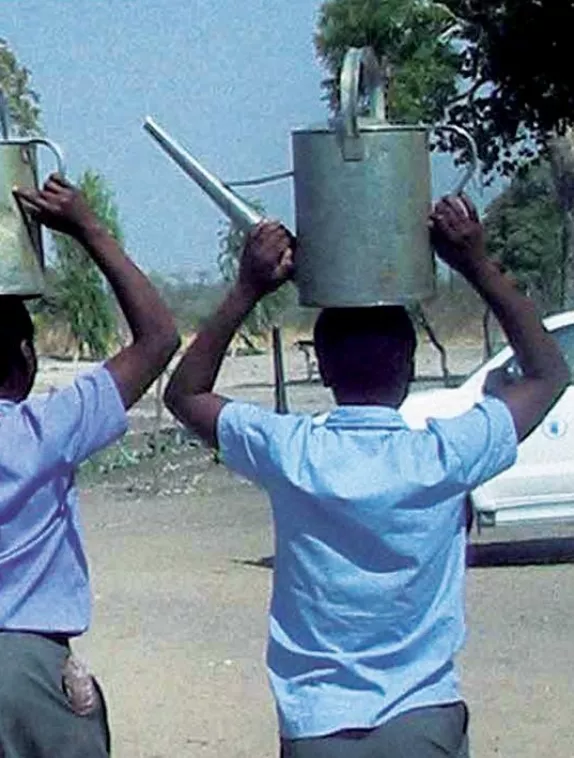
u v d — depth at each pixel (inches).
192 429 187.2
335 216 180.2
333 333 183.8
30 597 190.5
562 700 393.1
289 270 183.8
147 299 189.8
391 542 178.4
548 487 573.3
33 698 190.4
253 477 183.5
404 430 182.9
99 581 583.8
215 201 185.2
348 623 178.4
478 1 1257.4
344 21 1243.8
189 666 438.3
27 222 188.1
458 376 1350.9
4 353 193.8
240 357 1870.1
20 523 189.8
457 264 183.9
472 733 366.3
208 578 586.6
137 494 876.0
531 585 558.3
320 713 177.5
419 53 1255.5
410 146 180.4
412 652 179.0
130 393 190.1
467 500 185.9
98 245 188.5
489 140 1293.1
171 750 361.1
